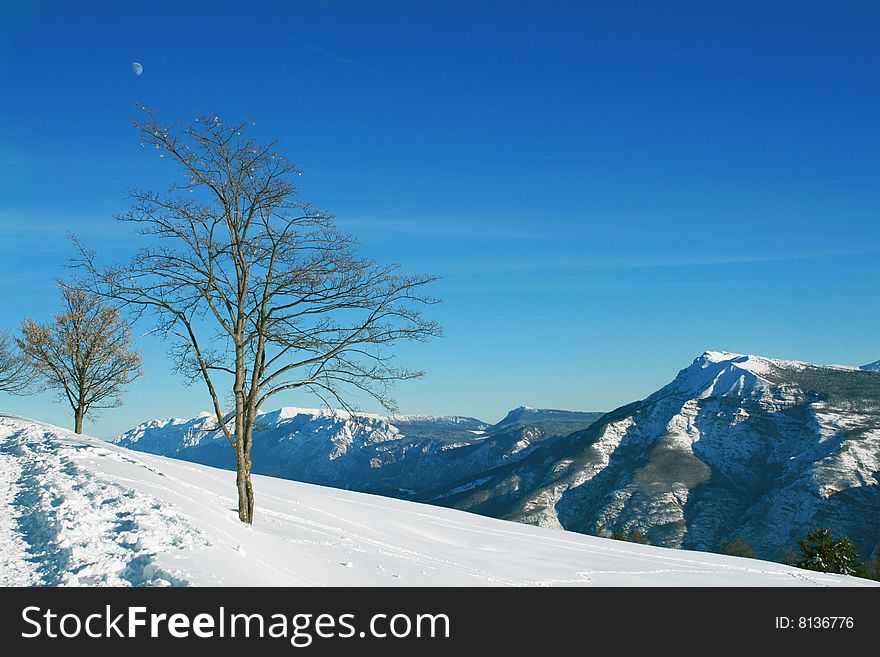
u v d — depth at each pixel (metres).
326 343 19.98
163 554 12.07
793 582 30.03
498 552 27.81
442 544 27.52
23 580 11.47
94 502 15.42
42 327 33.38
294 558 15.98
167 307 19.83
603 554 32.69
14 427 27.58
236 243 19.73
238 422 20.39
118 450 28.52
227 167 19.67
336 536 22.84
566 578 22.94
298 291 20.05
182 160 19.28
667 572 28.19
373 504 38.34
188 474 29.86
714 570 31.70
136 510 14.88
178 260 19.78
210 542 13.25
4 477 18.70
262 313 20.31
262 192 19.42
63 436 26.88
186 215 19.47
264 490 32.91
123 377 34.91
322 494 37.94
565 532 42.53
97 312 33.97
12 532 13.98
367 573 16.44
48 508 14.91
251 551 14.67
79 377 34.00
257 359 20.39
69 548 12.45
